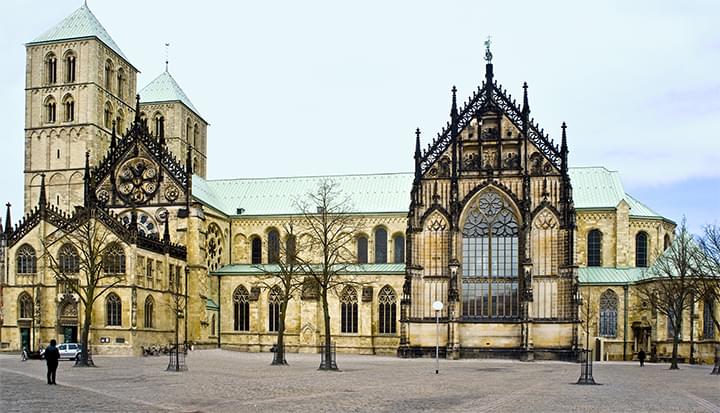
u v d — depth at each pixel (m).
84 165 161.75
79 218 131.00
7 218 136.25
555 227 134.38
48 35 165.50
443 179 139.50
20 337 134.00
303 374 83.44
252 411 46.66
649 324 140.25
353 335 151.50
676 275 133.12
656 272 135.38
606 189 153.88
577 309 131.00
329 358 93.69
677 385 73.00
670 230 155.50
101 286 120.00
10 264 134.75
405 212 159.50
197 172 194.38
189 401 52.06
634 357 142.00
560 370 100.31
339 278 146.75
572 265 132.50
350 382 71.88
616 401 55.56
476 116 139.75
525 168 136.50
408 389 64.56
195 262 149.38
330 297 152.75
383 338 150.88
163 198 152.25
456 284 134.88
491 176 137.75
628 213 148.50
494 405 51.84
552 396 59.22
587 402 54.56
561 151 135.62
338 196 166.38
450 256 135.62
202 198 160.62
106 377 74.81
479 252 137.62
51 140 163.88
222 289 159.50
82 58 163.75
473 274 137.38
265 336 154.75
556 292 133.12
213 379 73.12
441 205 138.88
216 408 48.12
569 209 133.62
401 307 137.88
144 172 153.62
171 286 142.88
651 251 150.75
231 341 157.50
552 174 135.75
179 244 149.25
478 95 140.38
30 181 164.12
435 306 94.25
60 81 164.12
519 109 138.75
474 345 135.38
